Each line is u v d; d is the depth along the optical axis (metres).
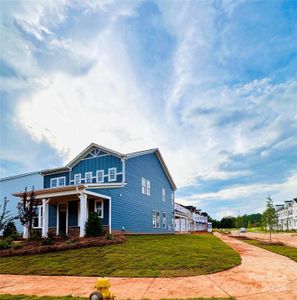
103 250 13.76
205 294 6.85
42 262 12.19
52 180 28.67
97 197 21.98
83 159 26.70
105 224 22.16
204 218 75.25
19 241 18.42
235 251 14.91
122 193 23.58
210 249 14.44
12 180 31.91
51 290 7.79
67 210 25.09
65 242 15.66
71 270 10.38
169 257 11.55
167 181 35.94
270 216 26.55
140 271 9.52
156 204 30.95
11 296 7.16
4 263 12.74
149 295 6.86
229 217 116.62
